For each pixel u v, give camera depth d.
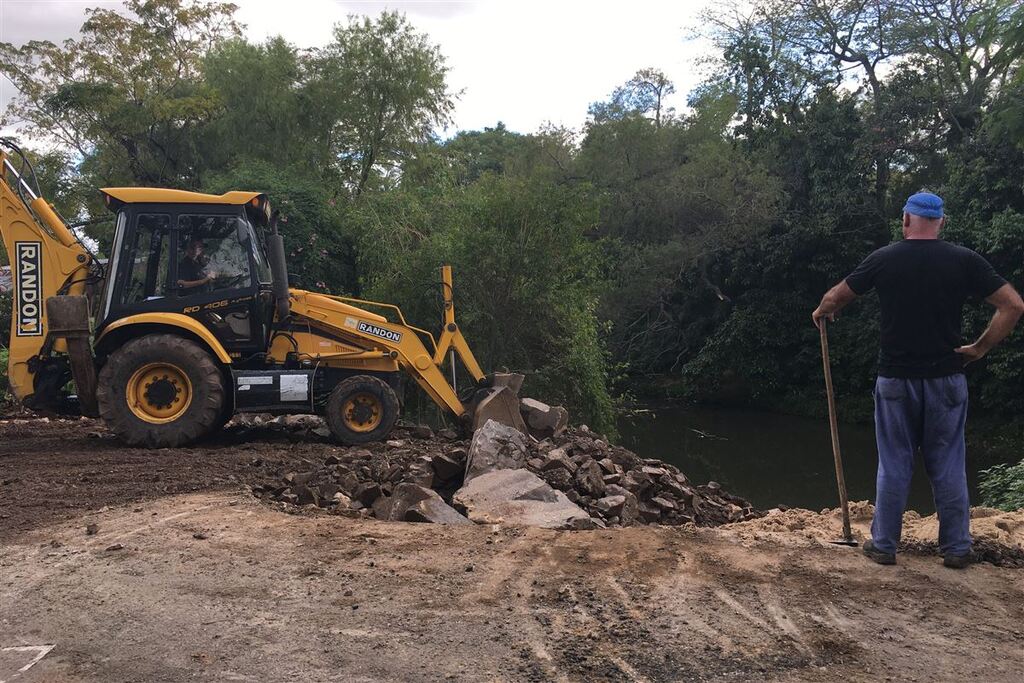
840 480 5.14
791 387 32.47
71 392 10.32
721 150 36.62
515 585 4.44
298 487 6.93
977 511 6.11
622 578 4.53
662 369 37.09
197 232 9.31
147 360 8.88
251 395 9.27
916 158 30.19
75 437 10.25
